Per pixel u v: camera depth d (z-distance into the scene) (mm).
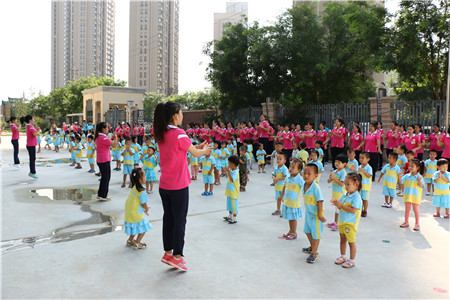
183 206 3910
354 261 4168
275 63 18328
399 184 8547
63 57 149750
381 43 16297
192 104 54781
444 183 6328
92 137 11656
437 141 10305
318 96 20609
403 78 18031
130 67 119562
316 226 4234
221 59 19828
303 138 12922
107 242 4867
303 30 17969
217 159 9773
